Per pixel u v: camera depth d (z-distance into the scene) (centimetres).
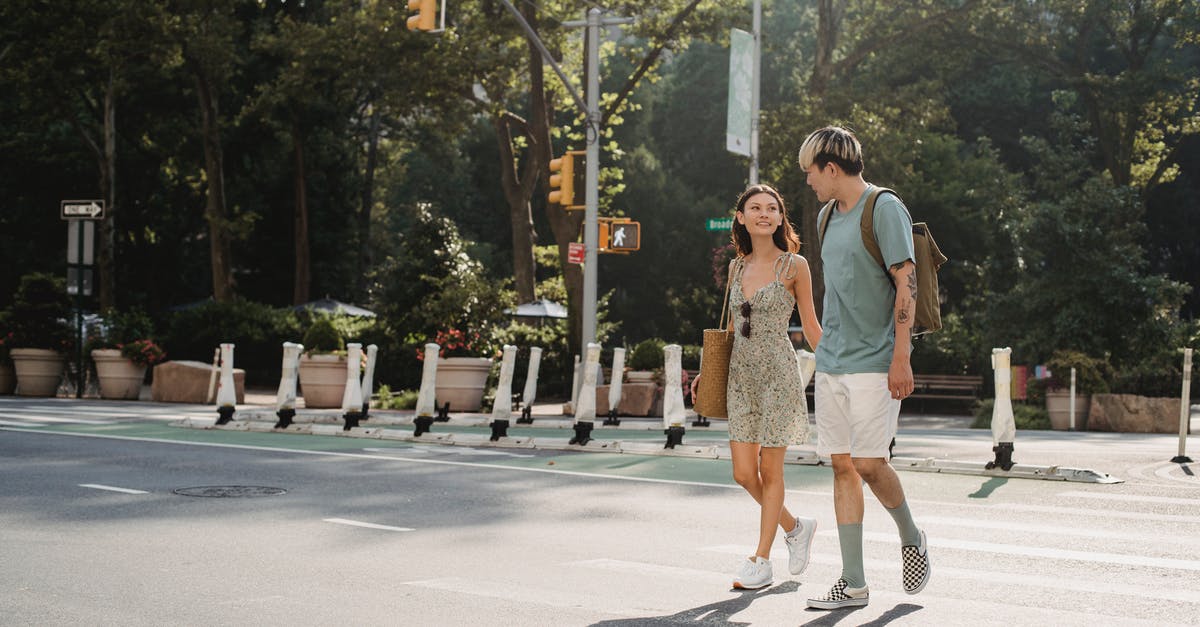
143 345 2538
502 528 768
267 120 3862
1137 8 4041
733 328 572
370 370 1828
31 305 2641
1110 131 4147
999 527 788
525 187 3650
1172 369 2508
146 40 3500
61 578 586
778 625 490
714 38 3319
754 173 2673
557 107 3744
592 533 751
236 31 3838
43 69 3512
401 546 695
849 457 530
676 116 6231
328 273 5150
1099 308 2964
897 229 507
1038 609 528
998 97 5275
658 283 5628
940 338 3275
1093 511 869
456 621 494
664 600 541
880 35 3650
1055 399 2242
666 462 1205
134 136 4812
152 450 1266
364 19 3219
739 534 752
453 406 2314
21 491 922
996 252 3875
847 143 524
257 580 585
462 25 3347
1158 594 564
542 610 517
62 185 4847
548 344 3055
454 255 2692
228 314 3653
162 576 593
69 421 1692
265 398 2936
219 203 3969
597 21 2273
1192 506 897
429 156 5644
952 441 1574
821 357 534
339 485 990
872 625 491
